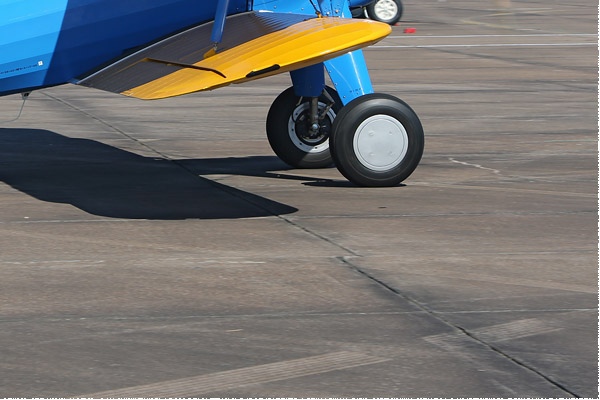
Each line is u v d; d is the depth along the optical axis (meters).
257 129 25.70
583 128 25.72
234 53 15.23
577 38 50.22
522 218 16.20
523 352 10.33
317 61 14.58
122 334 10.78
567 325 11.16
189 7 18.67
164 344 10.50
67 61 18.30
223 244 14.53
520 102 30.28
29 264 13.43
